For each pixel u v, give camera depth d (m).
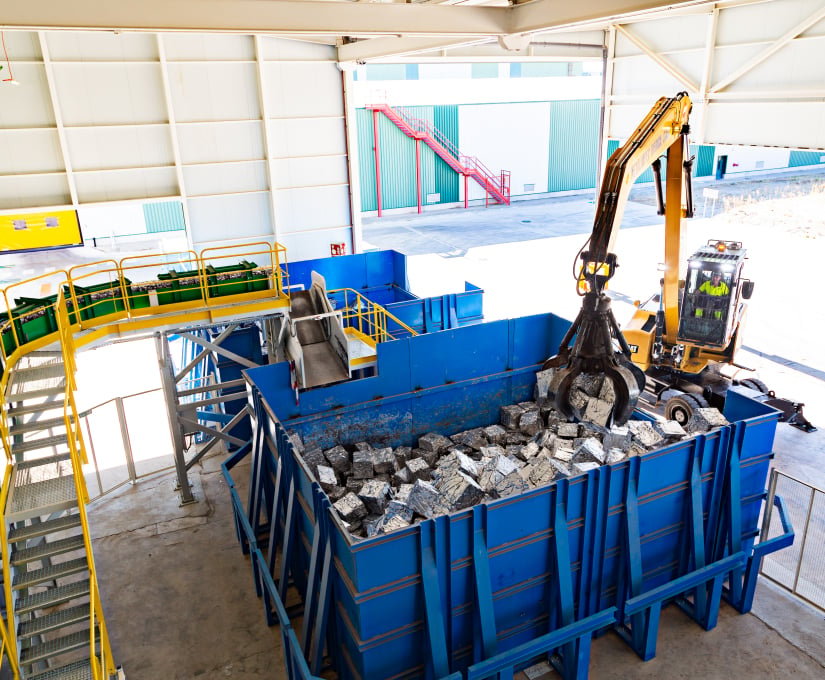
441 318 15.18
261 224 20.09
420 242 29.64
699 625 8.05
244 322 11.45
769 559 9.04
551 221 33.66
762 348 16.16
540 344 12.52
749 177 44.06
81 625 8.51
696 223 31.59
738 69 16.23
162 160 18.28
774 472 8.13
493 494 8.20
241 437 12.81
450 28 10.77
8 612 6.07
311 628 7.22
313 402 10.70
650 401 13.66
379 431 11.45
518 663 6.57
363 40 17.23
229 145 18.94
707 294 11.80
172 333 10.69
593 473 6.92
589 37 20.20
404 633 6.41
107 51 16.84
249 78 18.61
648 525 7.67
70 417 8.16
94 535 10.30
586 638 6.96
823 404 13.26
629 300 20.25
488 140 39.25
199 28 9.39
